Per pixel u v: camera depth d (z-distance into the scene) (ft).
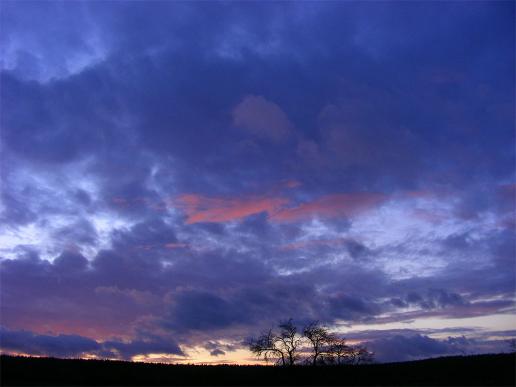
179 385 197.16
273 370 234.99
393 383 200.03
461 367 222.07
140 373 214.28
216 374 223.10
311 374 225.76
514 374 204.23
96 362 227.20
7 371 195.42
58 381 187.42
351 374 223.92
